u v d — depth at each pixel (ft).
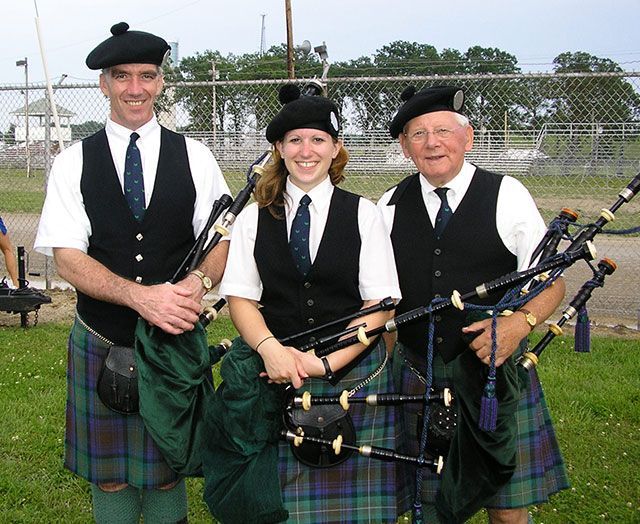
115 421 7.57
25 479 10.17
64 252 7.45
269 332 6.76
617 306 19.51
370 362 7.00
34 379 13.94
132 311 7.43
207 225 7.44
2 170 26.78
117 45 7.35
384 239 7.02
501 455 6.42
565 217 7.01
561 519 9.37
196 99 26.71
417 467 6.77
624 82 23.62
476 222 7.16
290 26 48.19
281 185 7.00
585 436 11.60
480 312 6.76
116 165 7.57
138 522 8.01
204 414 7.02
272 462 6.66
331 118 6.77
